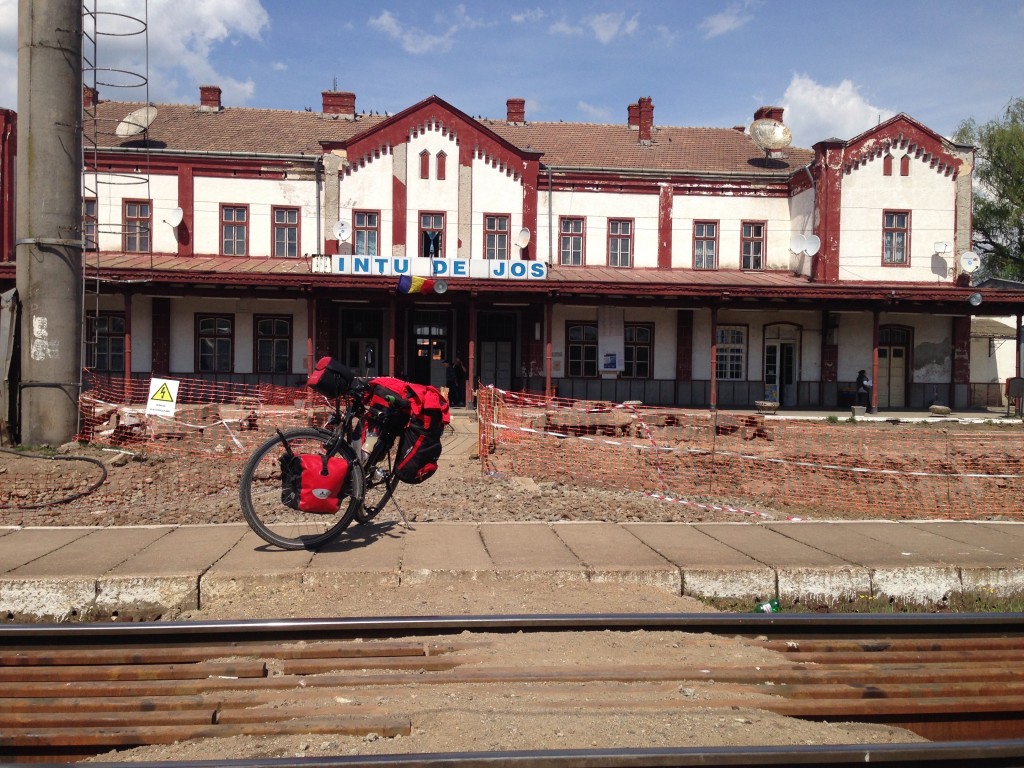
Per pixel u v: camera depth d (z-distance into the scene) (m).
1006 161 39.59
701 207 29.62
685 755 3.34
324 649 4.50
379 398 6.49
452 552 6.35
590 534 7.11
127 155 27.12
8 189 25.89
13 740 3.58
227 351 27.41
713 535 7.18
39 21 11.70
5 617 5.50
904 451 13.52
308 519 7.41
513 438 13.05
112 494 8.95
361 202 27.83
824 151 28.09
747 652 4.63
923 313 27.28
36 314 11.71
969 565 6.28
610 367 28.55
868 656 4.62
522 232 27.61
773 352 29.19
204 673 4.23
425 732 3.62
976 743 3.57
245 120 31.09
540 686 4.13
